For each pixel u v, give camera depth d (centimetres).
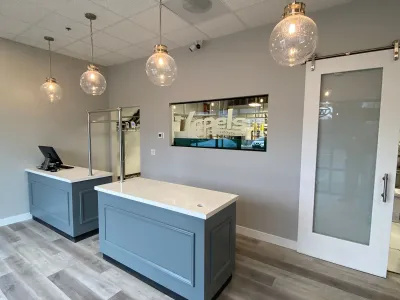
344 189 253
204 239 176
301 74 270
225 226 205
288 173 287
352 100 243
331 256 260
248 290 212
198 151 370
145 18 277
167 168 412
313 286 219
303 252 278
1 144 345
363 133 239
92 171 349
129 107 464
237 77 319
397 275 236
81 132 451
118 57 430
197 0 238
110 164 509
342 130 250
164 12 263
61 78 413
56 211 321
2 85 342
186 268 188
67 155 429
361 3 232
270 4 245
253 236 321
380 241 232
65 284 216
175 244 193
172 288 199
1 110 342
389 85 219
